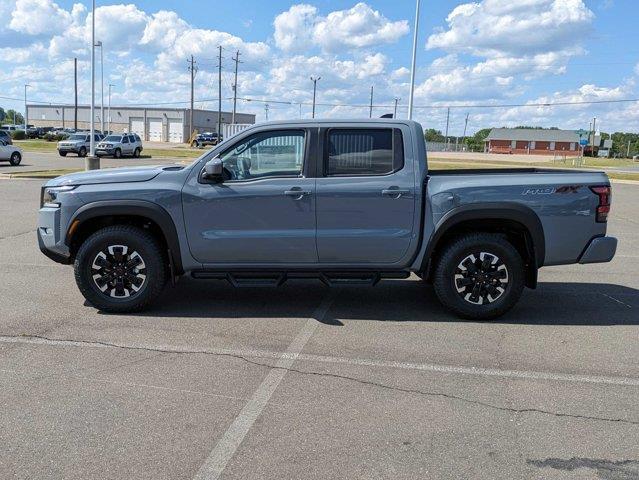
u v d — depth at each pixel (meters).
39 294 6.73
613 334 5.62
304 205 5.78
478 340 5.40
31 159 36.97
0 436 3.53
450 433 3.66
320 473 3.20
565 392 4.30
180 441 3.51
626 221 14.68
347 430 3.67
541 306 6.59
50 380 4.34
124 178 5.89
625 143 138.12
